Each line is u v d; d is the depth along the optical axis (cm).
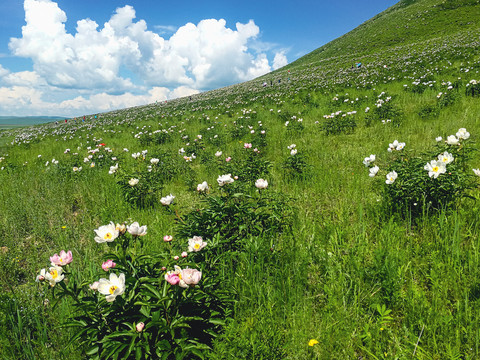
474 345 180
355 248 288
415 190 336
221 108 1956
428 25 4341
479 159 455
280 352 195
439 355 180
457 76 1254
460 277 230
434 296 218
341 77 2309
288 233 338
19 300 268
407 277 248
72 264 325
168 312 200
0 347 215
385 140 670
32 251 382
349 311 220
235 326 215
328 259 285
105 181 652
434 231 290
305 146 754
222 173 630
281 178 551
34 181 686
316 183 493
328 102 1385
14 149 1457
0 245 400
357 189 440
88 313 201
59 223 454
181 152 809
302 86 2270
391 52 3216
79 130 2044
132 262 228
